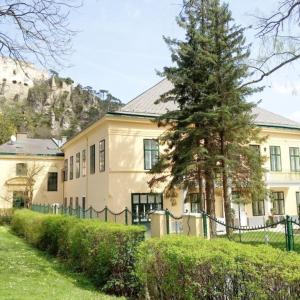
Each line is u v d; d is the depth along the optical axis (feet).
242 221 82.79
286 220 21.42
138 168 74.84
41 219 55.52
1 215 106.83
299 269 13.05
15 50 35.47
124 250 28.40
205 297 16.83
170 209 75.51
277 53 28.96
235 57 51.52
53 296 25.39
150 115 76.02
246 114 52.31
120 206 72.18
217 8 53.26
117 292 28.04
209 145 53.98
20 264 40.40
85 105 433.89
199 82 54.34
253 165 53.57
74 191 104.58
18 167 120.98
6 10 33.47
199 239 20.68
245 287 14.53
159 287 20.70
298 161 96.43
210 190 53.67
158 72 55.06
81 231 36.83
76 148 104.06
